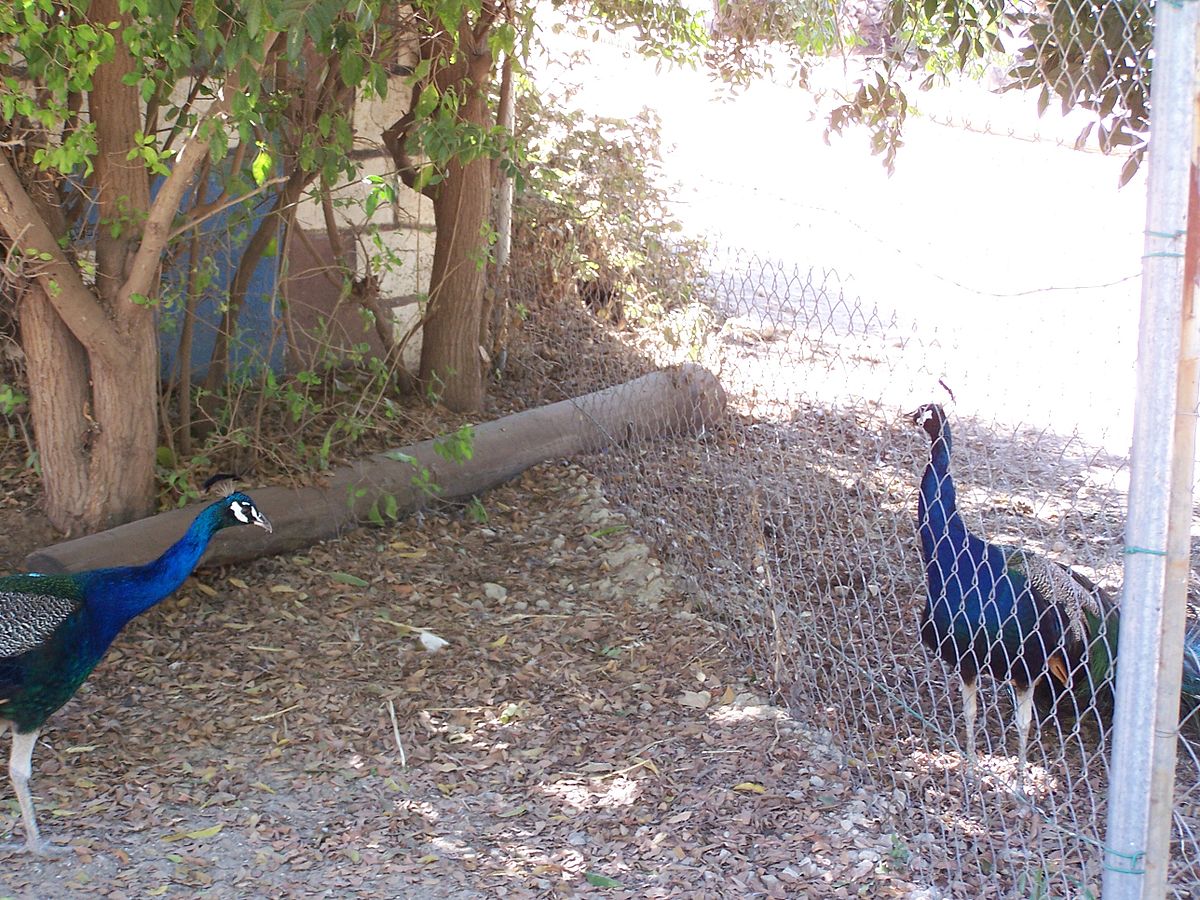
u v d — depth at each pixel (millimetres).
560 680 4930
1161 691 2562
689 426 6656
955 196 7062
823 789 4094
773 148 12055
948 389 4207
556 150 8359
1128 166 3611
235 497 4277
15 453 6031
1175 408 2459
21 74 5398
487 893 3586
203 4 3963
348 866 3729
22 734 3803
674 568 5730
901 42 4602
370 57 4922
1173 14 2354
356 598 5523
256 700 4719
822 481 6312
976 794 4023
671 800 4078
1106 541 5809
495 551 6055
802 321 8508
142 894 3564
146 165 5191
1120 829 2627
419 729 4566
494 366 7859
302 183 6055
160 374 6586
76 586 3977
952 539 3984
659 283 8016
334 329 7102
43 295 5148
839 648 5059
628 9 7375
